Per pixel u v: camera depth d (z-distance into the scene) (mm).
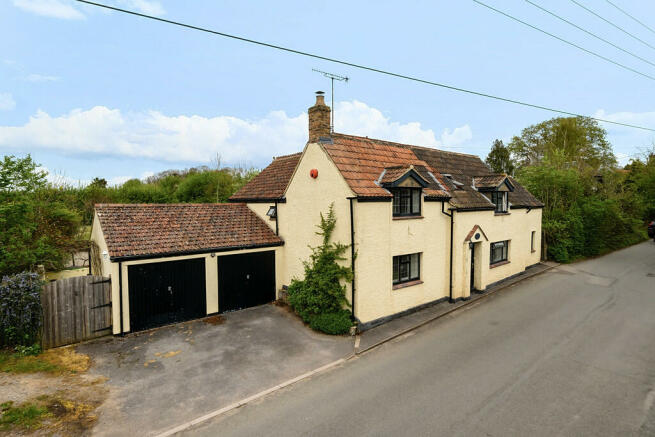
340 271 11781
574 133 43094
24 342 9555
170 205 14508
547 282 17984
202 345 10625
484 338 11273
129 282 11242
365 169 12805
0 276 12633
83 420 7023
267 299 14555
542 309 13930
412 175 12820
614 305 14211
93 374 8844
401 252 12906
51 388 8008
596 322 12414
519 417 7164
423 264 13844
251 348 10484
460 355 10086
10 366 8734
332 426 6973
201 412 7438
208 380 8703
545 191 24016
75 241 18453
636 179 38812
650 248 27578
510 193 19672
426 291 14055
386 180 12453
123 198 30172
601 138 42906
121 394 8016
